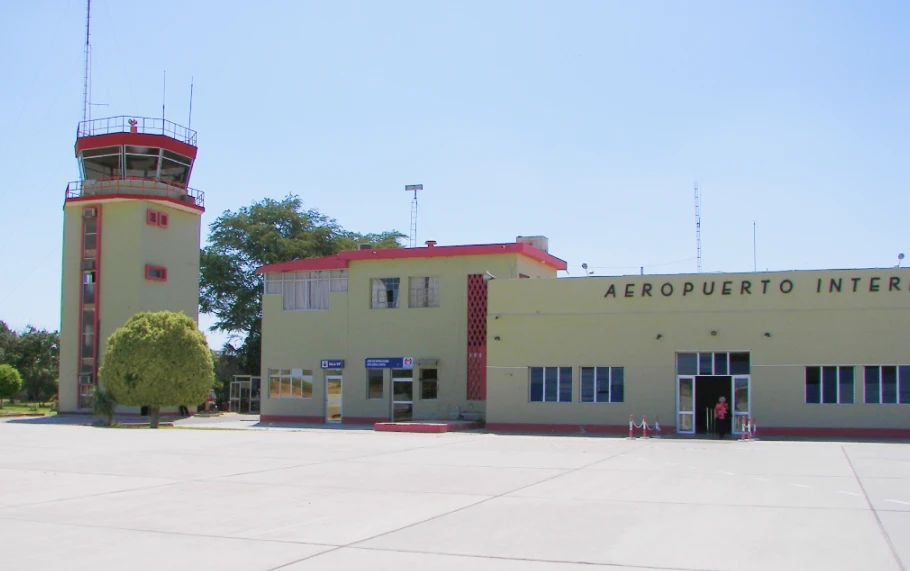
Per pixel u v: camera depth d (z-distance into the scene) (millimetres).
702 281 36031
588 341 37438
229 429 38812
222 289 71812
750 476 18734
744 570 9469
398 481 17469
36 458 21906
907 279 33562
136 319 42656
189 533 11594
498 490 16109
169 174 59750
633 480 17875
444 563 9773
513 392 38219
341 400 44875
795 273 34875
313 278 46562
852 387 33844
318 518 12797
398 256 44156
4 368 66938
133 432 33281
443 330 43188
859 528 12062
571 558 10039
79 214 57812
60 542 10977
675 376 36062
